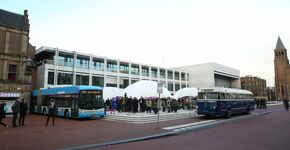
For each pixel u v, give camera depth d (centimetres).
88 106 2262
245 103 2845
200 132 1412
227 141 1091
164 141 1108
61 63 4419
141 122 1978
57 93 2645
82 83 4709
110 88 3216
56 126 1691
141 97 2783
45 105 2867
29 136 1201
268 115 2745
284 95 11312
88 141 1059
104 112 2381
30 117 2584
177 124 1794
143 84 2722
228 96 2427
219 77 8575
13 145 957
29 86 3253
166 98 3127
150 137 1183
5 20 3147
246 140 1116
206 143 1043
